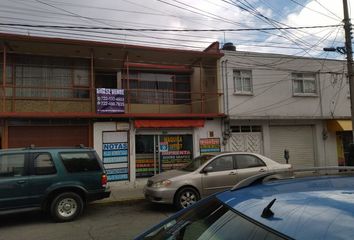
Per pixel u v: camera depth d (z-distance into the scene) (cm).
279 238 160
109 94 1583
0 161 886
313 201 185
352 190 200
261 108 1892
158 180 1046
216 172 1066
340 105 2102
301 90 2020
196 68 2023
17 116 1439
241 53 1875
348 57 1507
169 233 251
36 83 1605
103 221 925
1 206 866
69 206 934
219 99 1809
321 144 2053
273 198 206
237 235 187
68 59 1669
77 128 1556
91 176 963
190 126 1706
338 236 144
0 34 1393
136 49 1609
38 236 786
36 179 905
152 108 1959
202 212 246
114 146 1595
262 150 1895
